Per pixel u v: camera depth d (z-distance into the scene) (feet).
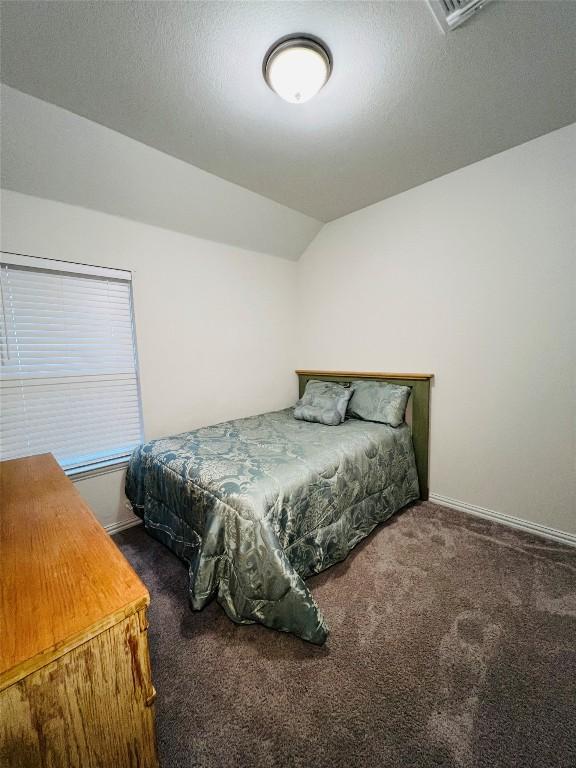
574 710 3.23
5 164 5.19
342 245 9.32
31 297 5.93
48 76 4.27
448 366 7.44
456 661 3.76
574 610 4.48
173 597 4.91
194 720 3.22
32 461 4.67
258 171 6.77
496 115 5.26
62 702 1.74
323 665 3.75
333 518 5.39
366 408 8.05
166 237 7.50
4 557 2.37
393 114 5.16
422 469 7.87
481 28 3.74
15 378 5.84
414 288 7.89
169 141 5.73
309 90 4.21
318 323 10.23
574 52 4.07
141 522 7.29
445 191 7.13
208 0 3.37
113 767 1.98
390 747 2.96
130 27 3.64
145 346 7.31
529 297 6.24
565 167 5.68
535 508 6.42
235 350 9.12
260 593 4.09
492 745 2.96
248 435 7.03
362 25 3.67
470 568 5.37
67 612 1.85
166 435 7.80
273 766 2.85
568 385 5.93
